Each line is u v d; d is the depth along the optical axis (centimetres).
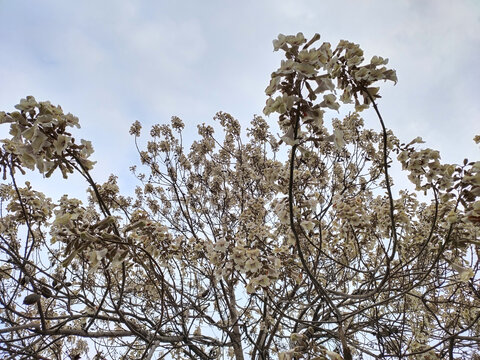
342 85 243
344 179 587
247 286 325
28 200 350
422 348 387
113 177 606
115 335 364
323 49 219
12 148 253
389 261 302
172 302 377
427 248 416
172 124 780
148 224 341
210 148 770
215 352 505
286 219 355
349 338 479
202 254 446
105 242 228
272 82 204
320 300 470
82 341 509
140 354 484
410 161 306
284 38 208
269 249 375
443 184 291
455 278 408
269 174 375
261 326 461
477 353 434
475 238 324
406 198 452
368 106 247
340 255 498
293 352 209
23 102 204
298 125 210
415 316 490
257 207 489
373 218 422
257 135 714
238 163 747
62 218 210
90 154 229
